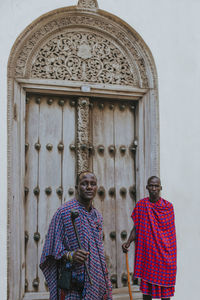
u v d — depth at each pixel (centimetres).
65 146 459
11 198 410
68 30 458
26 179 442
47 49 449
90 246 292
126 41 474
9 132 416
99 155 471
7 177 409
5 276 397
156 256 386
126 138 483
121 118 484
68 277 283
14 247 407
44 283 434
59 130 459
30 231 437
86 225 296
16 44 429
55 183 452
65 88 449
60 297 289
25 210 438
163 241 389
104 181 470
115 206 471
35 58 443
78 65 458
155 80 474
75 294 283
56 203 450
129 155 482
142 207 402
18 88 432
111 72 469
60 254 283
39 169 448
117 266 463
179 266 458
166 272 385
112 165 475
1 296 393
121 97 472
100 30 467
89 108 472
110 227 466
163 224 396
